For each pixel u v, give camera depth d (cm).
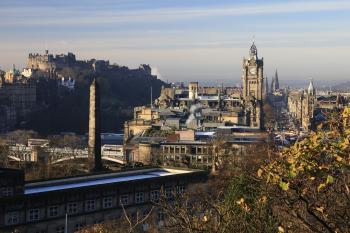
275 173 2148
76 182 12588
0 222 10125
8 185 11138
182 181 13700
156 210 12412
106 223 10775
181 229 3017
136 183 12606
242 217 2830
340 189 2247
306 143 2127
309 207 2198
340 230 2183
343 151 2084
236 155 18138
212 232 2811
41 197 10856
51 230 11031
